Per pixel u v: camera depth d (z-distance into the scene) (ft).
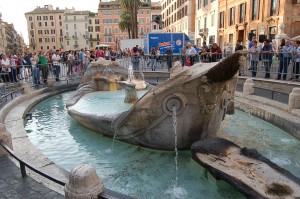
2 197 14.02
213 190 15.90
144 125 20.52
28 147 20.20
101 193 10.37
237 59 16.92
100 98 35.68
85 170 10.62
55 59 59.00
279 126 25.95
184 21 185.06
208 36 145.18
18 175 16.15
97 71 43.75
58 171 16.47
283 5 83.35
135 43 126.82
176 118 19.35
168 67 62.13
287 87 37.11
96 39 360.07
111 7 315.37
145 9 309.42
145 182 17.07
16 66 48.21
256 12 98.32
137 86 38.42
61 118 32.73
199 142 18.90
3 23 332.60
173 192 15.85
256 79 42.32
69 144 23.90
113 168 19.06
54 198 13.88
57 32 378.12
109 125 23.22
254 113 30.81
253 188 13.89
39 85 50.24
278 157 20.18
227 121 29.30
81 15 359.66
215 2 132.77
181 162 19.52
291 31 84.33
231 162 16.60
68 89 53.72
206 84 18.04
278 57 43.21
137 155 20.97
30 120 32.12
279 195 13.34
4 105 32.27
